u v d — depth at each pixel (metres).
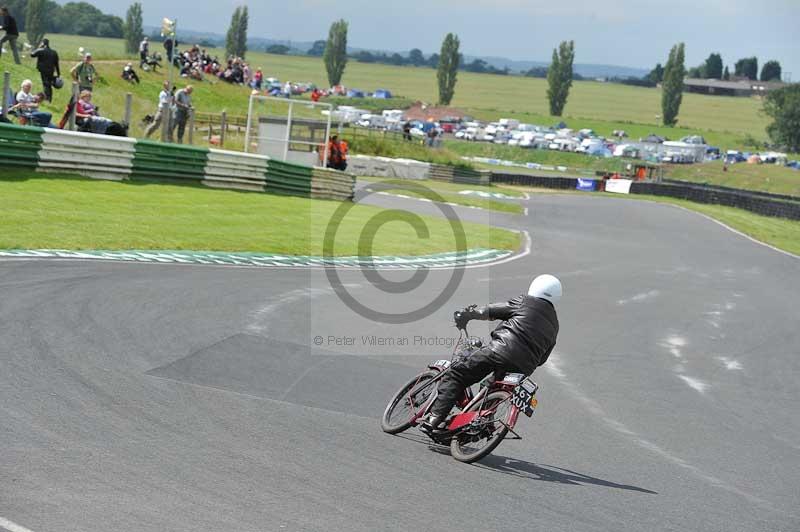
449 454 19.08
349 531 13.84
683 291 54.00
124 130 63.19
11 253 34.59
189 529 13.16
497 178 150.25
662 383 30.02
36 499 13.57
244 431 18.41
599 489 18.03
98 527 12.86
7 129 49.91
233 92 141.25
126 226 44.38
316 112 150.38
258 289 35.50
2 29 81.56
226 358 24.27
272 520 13.88
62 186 50.69
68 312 26.52
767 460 22.25
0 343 22.14
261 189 69.19
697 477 19.97
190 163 62.56
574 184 155.25
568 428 22.98
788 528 17.16
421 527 14.43
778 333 43.19
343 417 20.56
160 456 16.20
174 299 30.80
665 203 134.50
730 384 31.31
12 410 17.56
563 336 36.16
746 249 84.62
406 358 27.80
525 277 50.78
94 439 16.62
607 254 69.06
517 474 18.31
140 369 21.91
